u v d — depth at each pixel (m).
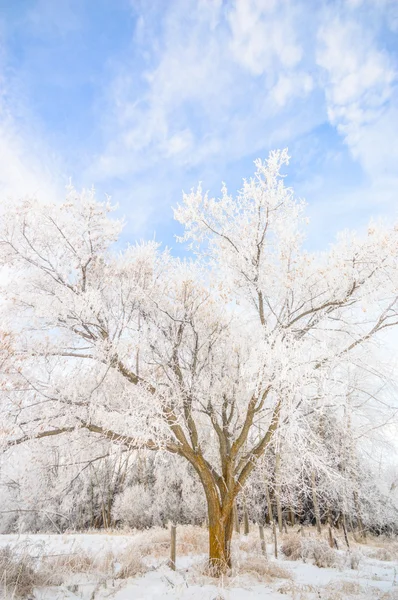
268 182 9.01
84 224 9.23
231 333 10.09
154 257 10.48
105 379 9.00
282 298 9.53
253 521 20.12
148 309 9.66
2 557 5.63
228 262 9.42
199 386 9.38
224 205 9.36
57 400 7.84
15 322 8.29
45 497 8.98
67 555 7.28
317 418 8.95
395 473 17.56
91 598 5.57
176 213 9.43
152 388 8.70
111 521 20.61
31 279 8.97
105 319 8.80
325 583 7.56
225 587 6.63
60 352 8.43
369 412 10.16
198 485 18.89
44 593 5.47
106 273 9.58
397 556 12.38
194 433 9.07
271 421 8.82
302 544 10.82
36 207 9.02
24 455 8.17
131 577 7.01
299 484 9.92
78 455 9.62
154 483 22.02
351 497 13.97
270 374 7.41
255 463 8.88
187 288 9.98
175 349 9.42
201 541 11.05
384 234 8.45
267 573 7.95
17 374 7.39
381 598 6.22
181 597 5.88
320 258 9.68
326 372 7.59
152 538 11.24
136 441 7.84
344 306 9.02
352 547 13.62
